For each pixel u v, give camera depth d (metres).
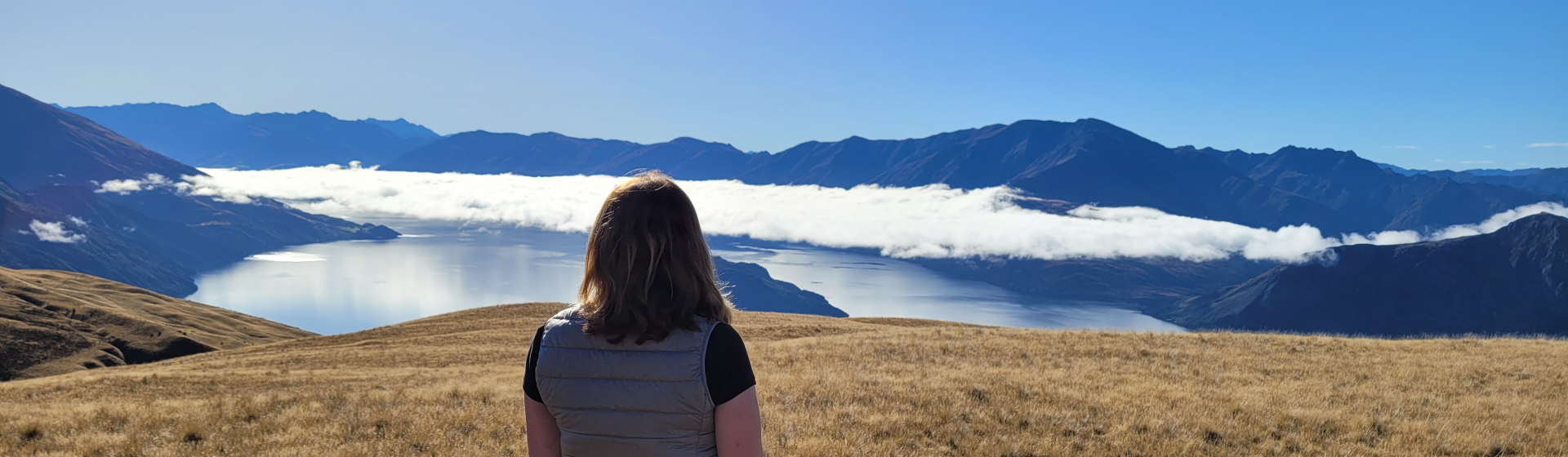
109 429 11.73
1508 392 13.84
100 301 109.31
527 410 2.31
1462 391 13.90
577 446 2.11
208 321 117.50
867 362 18.39
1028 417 10.73
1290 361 17.75
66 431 11.64
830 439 9.27
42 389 20.72
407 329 53.19
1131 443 9.55
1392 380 14.88
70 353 80.25
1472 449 9.57
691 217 2.13
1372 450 9.50
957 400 11.86
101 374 28.64
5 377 71.44
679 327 2.01
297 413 12.31
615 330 1.98
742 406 2.07
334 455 9.34
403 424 11.05
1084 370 16.12
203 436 10.80
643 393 2.00
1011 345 21.08
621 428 2.03
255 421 11.83
